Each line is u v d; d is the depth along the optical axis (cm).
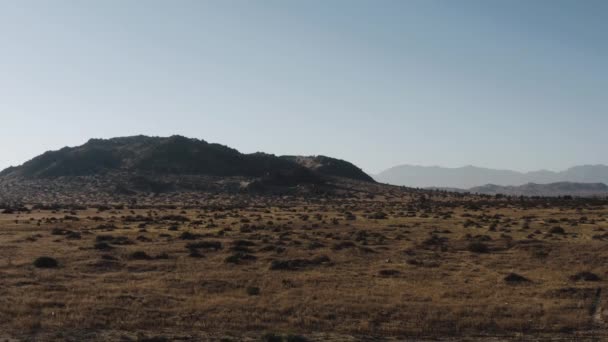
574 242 5069
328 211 11081
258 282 3238
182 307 2591
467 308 2638
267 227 7038
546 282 3322
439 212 10056
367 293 2959
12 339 2080
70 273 3478
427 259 4294
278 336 2141
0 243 5081
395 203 14638
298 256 4369
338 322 2406
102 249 4634
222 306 2622
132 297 2767
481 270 3775
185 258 4209
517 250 4775
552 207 10956
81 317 2362
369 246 5091
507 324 2391
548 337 2252
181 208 12656
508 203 12744
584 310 2645
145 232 6291
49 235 5881
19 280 3173
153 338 2102
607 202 11638
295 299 2789
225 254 4438
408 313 2550
